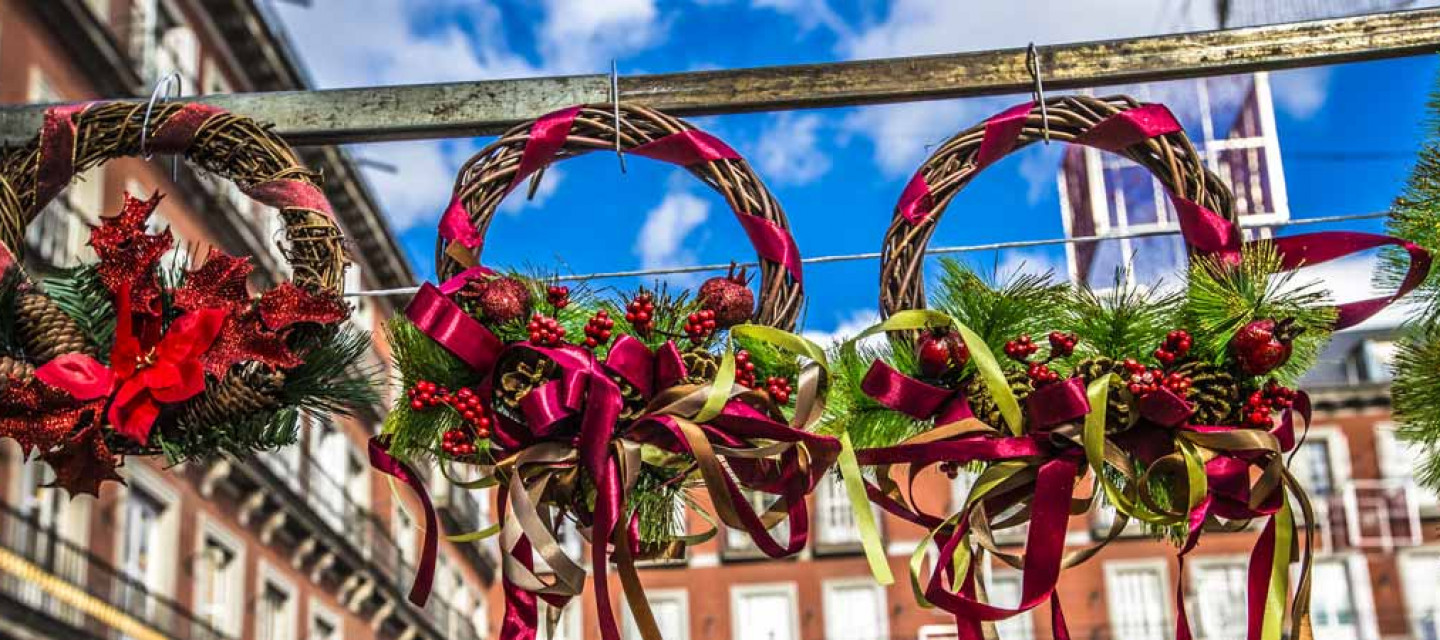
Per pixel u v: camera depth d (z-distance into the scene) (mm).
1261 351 1812
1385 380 21000
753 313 1880
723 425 1769
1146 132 1938
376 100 2057
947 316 1786
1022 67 2041
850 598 20812
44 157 1957
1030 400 1780
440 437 1854
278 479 14961
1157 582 20375
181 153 1979
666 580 20969
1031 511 1759
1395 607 20391
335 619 17062
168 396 1835
